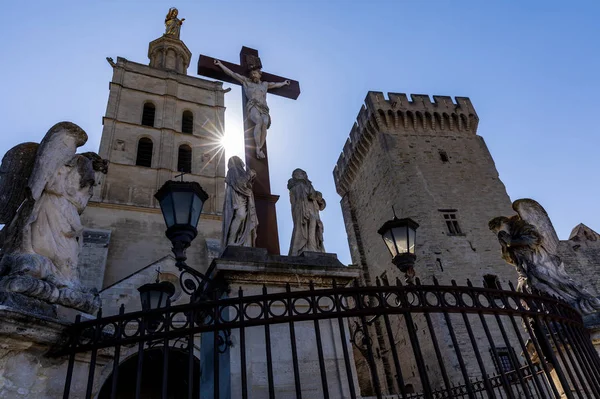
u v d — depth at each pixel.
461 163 31.09
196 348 14.95
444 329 21.55
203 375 6.52
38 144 4.98
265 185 8.45
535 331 6.21
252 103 9.27
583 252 28.11
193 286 4.93
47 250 4.34
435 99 34.62
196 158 31.61
